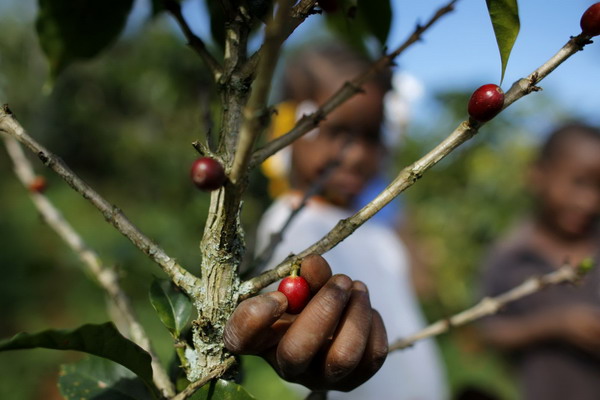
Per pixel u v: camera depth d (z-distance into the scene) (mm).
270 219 2172
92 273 1131
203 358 740
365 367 698
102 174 10367
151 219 6441
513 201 6863
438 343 5254
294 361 627
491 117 660
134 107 10625
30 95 10672
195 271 3701
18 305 5516
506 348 2832
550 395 2602
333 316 629
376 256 2123
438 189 7273
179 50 8516
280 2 474
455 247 6648
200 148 700
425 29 906
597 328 2443
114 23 1196
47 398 4305
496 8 772
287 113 2352
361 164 2074
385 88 2211
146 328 4297
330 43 2406
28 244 6691
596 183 2729
